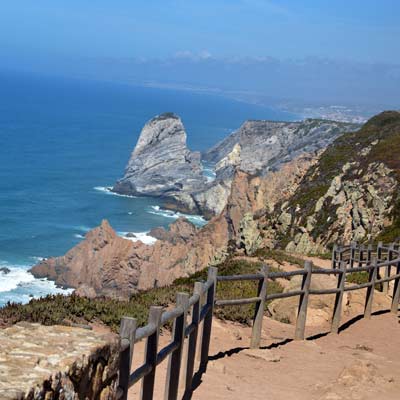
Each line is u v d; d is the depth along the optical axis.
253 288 16.92
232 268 20.92
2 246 85.69
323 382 10.35
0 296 64.38
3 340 4.66
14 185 129.75
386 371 11.23
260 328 11.99
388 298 18.22
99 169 163.25
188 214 137.75
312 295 15.95
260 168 168.75
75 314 12.18
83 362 4.50
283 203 60.56
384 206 44.53
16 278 70.94
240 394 9.32
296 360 11.73
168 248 70.12
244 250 41.94
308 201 55.00
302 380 10.46
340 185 50.88
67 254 71.12
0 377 3.92
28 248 86.25
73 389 4.38
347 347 13.27
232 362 11.06
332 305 15.80
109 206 127.62
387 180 47.78
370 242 41.31
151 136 157.88
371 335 14.59
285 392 9.67
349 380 10.04
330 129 166.75
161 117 160.25
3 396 3.62
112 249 68.81
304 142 165.25
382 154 54.19
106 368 4.98
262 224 56.91
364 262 23.16
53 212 111.44
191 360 9.12
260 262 22.31
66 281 69.81
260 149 175.00
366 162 55.31
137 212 127.56
